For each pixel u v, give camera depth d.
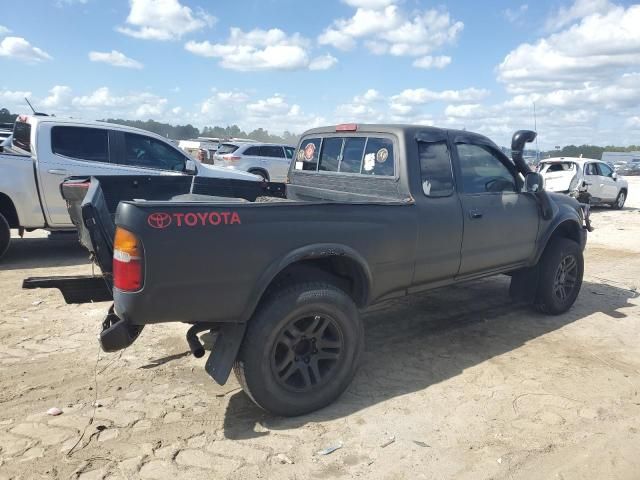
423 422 3.31
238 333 3.14
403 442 3.07
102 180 4.41
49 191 7.19
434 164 4.20
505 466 2.87
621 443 3.12
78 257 7.60
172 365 4.03
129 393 3.57
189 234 2.87
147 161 7.99
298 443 3.03
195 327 3.33
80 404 3.39
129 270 2.77
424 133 4.18
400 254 3.84
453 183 4.31
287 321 3.18
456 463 2.89
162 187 4.77
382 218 3.69
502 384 3.87
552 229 5.20
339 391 3.46
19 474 2.66
